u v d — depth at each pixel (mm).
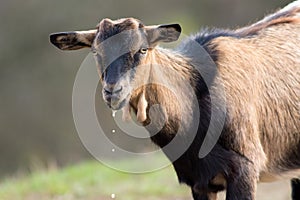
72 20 73438
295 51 24844
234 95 23359
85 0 73688
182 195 34219
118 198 33906
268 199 32781
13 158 67500
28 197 34281
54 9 73750
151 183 35906
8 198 34219
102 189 35219
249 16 75938
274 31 25000
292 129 24578
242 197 23172
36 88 70938
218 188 23781
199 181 23516
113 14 73750
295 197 27562
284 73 24438
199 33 24625
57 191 34969
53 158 63812
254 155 23516
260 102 23969
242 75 23688
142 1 74312
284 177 25047
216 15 75938
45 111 69750
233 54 23906
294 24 25344
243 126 23391
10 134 68938
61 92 70438
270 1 75625
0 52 72625
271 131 24281
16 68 72062
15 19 73688
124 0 74000
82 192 34562
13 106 70312
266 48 24531
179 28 22016
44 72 71438
